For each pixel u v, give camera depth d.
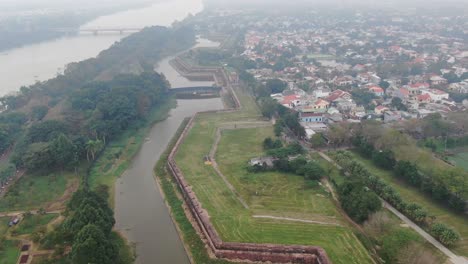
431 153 177.50
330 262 109.06
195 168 171.88
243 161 178.38
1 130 197.50
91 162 184.25
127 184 167.75
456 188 135.25
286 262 114.25
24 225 132.88
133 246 125.69
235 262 115.38
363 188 137.75
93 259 104.06
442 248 114.75
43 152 168.75
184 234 130.75
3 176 163.62
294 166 164.62
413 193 147.88
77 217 119.81
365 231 123.62
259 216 134.12
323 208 138.50
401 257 106.88
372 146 179.62
